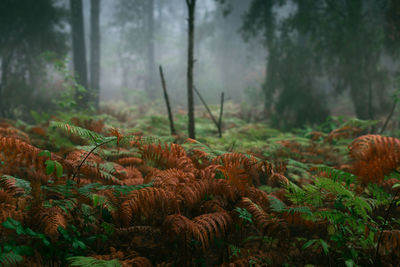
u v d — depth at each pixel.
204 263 2.59
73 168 2.74
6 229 2.36
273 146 5.46
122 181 3.26
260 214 2.69
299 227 3.44
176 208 2.50
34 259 2.32
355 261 2.68
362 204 2.49
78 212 2.68
